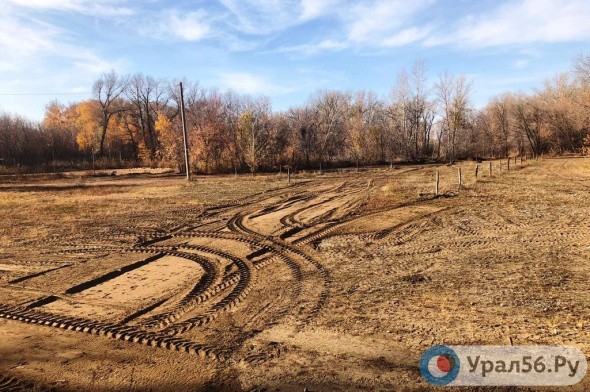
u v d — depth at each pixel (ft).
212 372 15.12
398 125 191.21
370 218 45.68
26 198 71.87
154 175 140.36
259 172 144.66
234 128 155.63
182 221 47.65
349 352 16.17
